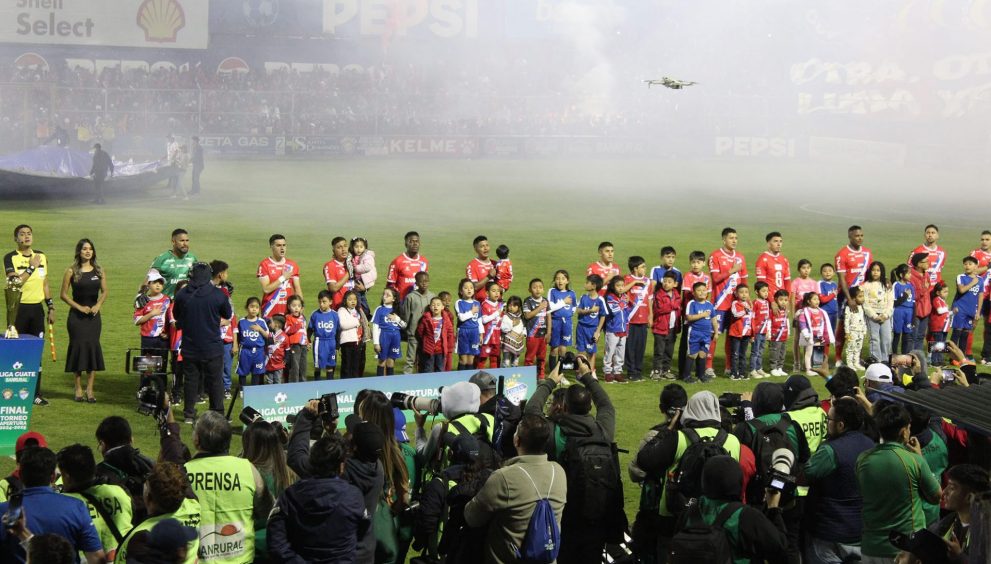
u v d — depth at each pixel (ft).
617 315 53.52
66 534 20.67
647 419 46.73
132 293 69.87
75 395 46.39
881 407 27.02
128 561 19.10
